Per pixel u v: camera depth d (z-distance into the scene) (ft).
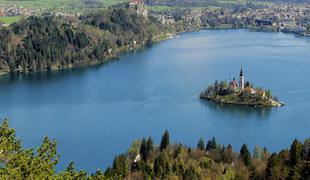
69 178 162.30
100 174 178.29
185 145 655.76
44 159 160.86
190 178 503.61
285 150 531.50
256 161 562.25
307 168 455.22
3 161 152.66
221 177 506.48
